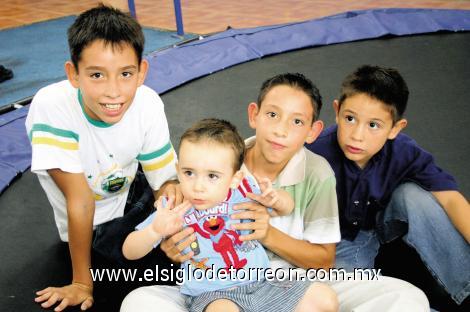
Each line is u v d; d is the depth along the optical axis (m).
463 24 4.02
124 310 1.26
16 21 4.48
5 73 3.15
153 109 1.49
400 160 1.48
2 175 2.13
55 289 1.48
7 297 1.54
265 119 1.29
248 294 1.23
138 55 1.31
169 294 1.32
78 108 1.39
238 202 1.29
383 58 3.50
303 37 3.76
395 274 1.62
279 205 1.31
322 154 1.50
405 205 1.47
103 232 1.61
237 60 3.44
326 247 1.37
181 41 3.84
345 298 1.30
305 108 1.27
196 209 1.28
